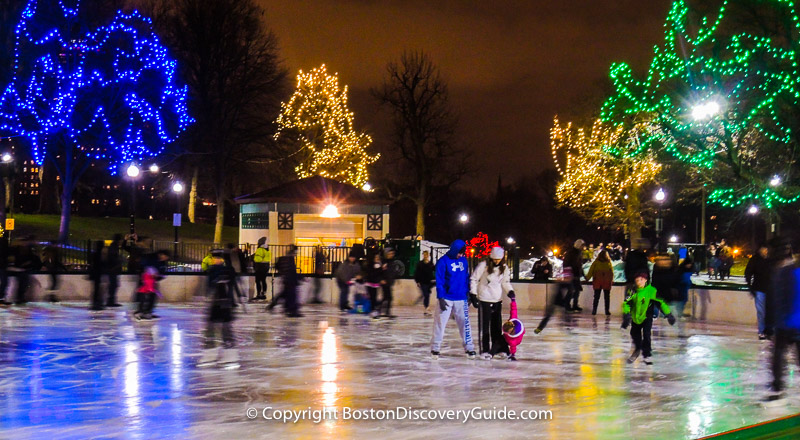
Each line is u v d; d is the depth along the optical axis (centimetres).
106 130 4884
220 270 1614
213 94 5378
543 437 803
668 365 1309
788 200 3203
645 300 1320
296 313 2103
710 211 7262
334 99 5566
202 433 811
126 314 2081
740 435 520
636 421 882
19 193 8969
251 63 5356
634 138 3756
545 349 1495
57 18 4484
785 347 1009
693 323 2047
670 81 3142
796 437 502
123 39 4719
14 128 4478
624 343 1598
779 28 2986
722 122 3003
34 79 4353
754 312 2003
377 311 2209
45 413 904
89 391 1036
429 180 6309
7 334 1641
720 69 3012
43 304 2359
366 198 4025
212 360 1315
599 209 5500
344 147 5638
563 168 5591
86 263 3019
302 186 4006
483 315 1349
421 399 998
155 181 6556
